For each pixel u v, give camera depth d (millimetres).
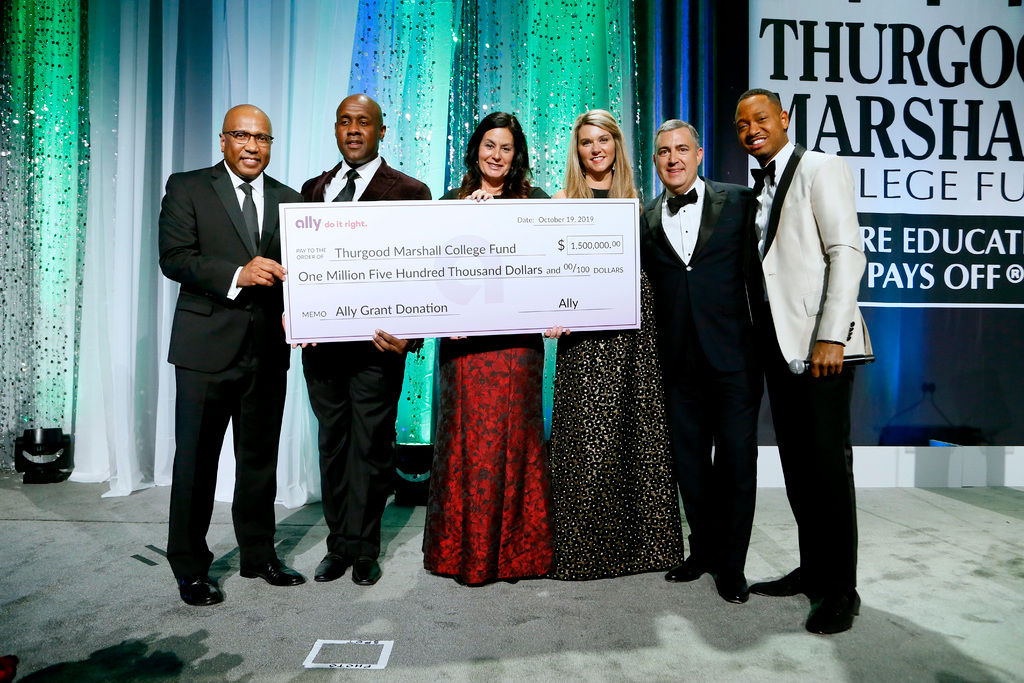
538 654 1626
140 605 1908
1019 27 3377
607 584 2100
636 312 2100
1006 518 2793
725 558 2049
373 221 2010
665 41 3361
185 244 1969
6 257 3453
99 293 3332
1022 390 3430
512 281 2051
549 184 3307
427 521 2197
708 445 2129
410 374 3342
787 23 3346
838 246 1761
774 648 1660
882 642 1690
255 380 2020
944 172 3398
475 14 3309
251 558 2104
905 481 3367
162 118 3354
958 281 3416
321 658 1599
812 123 3363
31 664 1562
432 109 3328
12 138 3449
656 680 1500
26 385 3496
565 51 3320
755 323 1979
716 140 3357
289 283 1988
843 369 1805
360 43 3283
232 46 3227
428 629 1765
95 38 3363
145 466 3361
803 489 1956
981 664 1576
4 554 2324
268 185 2139
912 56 3371
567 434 2166
